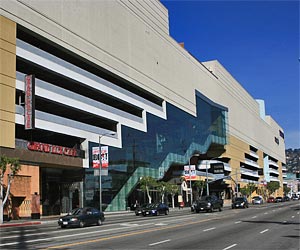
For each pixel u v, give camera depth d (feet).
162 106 268.62
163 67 273.54
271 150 597.93
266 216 121.19
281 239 59.77
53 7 171.53
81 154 180.24
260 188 487.20
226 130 377.30
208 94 351.46
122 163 212.64
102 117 202.08
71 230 84.28
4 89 140.05
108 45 210.79
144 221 108.88
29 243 59.11
